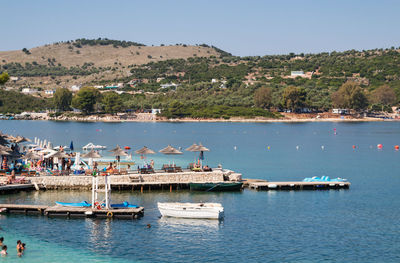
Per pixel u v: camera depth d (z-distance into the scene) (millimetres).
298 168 104875
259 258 46500
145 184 74938
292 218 60406
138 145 153125
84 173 77312
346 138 193625
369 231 55156
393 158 126125
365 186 82062
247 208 65188
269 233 54125
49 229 54625
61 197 69375
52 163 85688
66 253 47375
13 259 45656
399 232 54875
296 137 196750
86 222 57406
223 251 48219
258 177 91750
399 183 85312
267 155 130250
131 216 59438
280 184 77938
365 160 121375
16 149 100438
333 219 60062
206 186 75438
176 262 45281
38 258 46000
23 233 53219
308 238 52531
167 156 121125
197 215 59469
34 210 60969
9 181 73000
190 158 117500
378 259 46500
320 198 71875
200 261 45625
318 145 162875
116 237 52125
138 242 50688
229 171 83688
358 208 65750
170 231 54406
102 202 63000
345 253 48000
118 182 75188
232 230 55062
